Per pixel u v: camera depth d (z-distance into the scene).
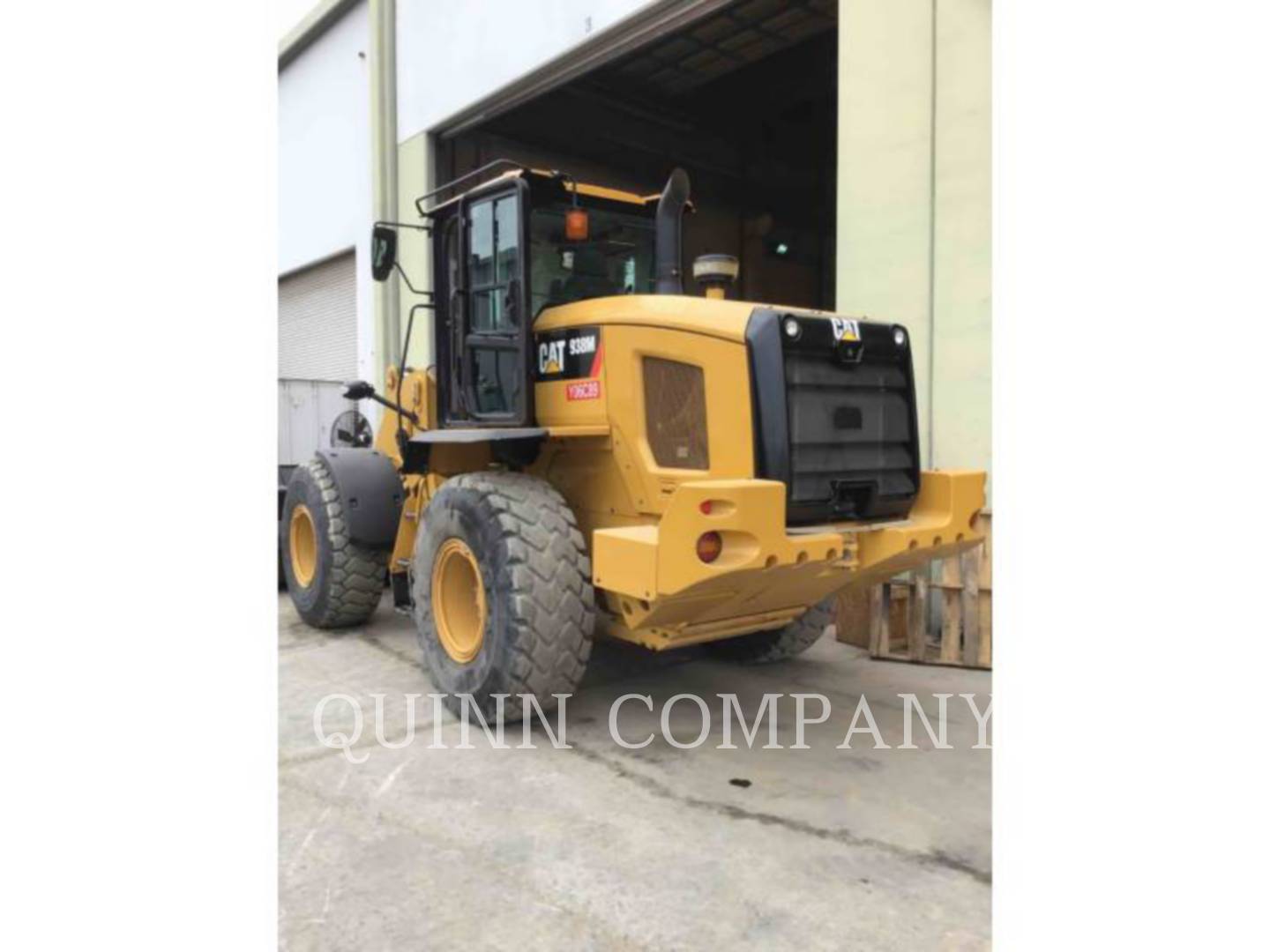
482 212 4.44
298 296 12.47
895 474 3.85
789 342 3.44
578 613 3.71
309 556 5.79
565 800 3.19
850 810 3.14
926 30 5.35
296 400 8.30
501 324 4.36
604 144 10.78
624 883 2.61
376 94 10.10
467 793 3.24
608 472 4.01
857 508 3.71
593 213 4.53
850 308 5.80
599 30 7.39
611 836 2.92
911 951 2.29
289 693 4.38
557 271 4.44
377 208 10.22
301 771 3.42
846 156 5.78
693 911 2.47
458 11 8.98
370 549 5.39
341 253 11.34
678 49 9.55
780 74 10.95
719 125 11.82
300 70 11.83
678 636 3.61
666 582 3.12
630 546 3.27
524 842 2.87
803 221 13.45
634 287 4.72
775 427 3.40
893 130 5.53
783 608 3.84
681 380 3.70
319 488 5.43
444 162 9.77
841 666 5.07
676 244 4.21
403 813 3.07
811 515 3.49
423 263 9.74
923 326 5.43
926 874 2.69
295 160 12.10
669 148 11.26
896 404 3.87
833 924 2.41
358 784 3.31
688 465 3.67
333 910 2.46
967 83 5.20
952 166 5.28
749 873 2.68
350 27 10.80
